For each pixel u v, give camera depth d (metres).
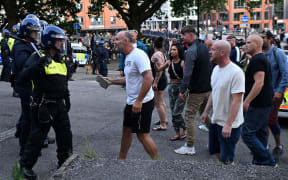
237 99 3.84
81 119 7.50
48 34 3.91
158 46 6.57
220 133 4.02
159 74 6.45
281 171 3.46
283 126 7.17
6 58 8.73
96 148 5.46
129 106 4.39
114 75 17.91
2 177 4.13
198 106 5.30
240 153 5.38
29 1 25.36
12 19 24.56
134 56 4.21
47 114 3.92
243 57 7.48
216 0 27.95
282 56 5.21
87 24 64.75
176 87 6.16
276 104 5.19
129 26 25.78
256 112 4.38
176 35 31.64
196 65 5.19
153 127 6.99
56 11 26.94
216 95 4.00
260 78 4.26
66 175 3.36
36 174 4.12
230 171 3.45
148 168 3.50
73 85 13.04
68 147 4.16
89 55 21.97
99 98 10.23
